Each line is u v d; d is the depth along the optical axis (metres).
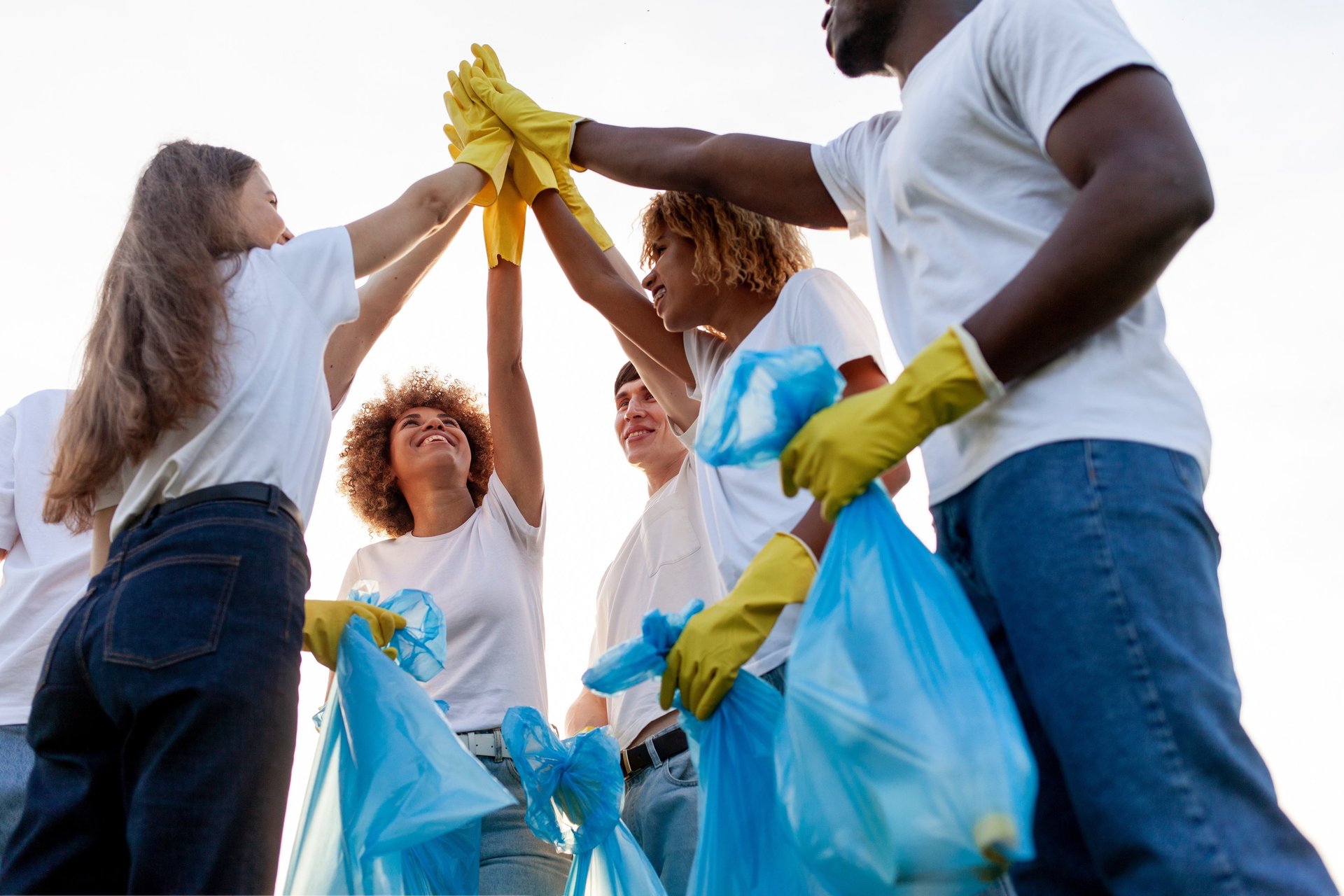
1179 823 1.52
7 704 2.75
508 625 3.26
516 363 3.55
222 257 2.33
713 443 1.89
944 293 1.90
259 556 2.02
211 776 1.87
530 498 3.50
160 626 1.93
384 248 2.66
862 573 1.76
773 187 2.58
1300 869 1.51
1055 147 1.77
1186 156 1.66
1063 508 1.67
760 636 2.05
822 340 2.57
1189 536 1.66
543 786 2.68
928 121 1.94
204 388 2.11
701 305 2.93
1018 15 1.84
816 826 1.68
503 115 3.28
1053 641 1.64
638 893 2.61
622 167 2.96
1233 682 1.61
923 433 1.73
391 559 3.52
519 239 3.55
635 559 3.38
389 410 3.75
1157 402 1.75
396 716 2.29
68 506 2.29
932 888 1.60
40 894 1.94
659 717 3.05
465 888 2.44
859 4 2.16
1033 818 1.77
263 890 1.89
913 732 1.62
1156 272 1.67
